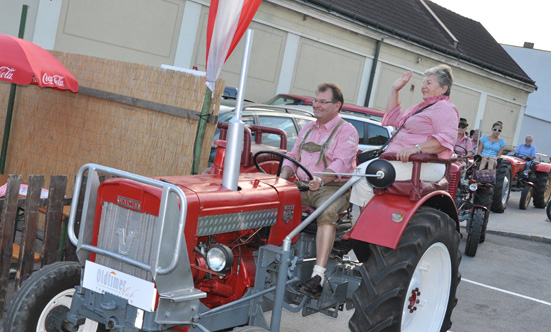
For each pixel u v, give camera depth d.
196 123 5.58
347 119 10.30
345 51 17.55
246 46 3.50
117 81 6.10
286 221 3.88
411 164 4.08
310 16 16.17
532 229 11.41
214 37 3.90
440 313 4.29
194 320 3.21
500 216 12.76
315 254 4.23
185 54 13.80
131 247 3.21
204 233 3.32
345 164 4.30
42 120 6.71
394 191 3.94
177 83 5.70
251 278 3.70
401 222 3.80
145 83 5.91
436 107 4.15
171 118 5.74
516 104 24.61
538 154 16.25
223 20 3.85
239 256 3.71
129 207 3.20
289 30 15.88
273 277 3.81
